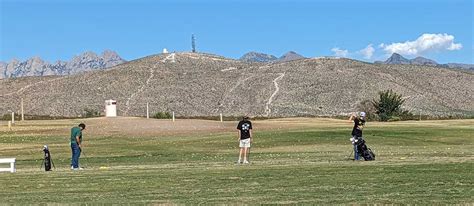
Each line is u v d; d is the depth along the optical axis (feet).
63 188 68.13
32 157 134.92
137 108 489.26
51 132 206.08
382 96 340.18
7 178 79.56
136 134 196.85
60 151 149.79
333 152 126.93
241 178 73.00
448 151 122.62
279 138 169.37
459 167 78.84
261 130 203.10
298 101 502.79
